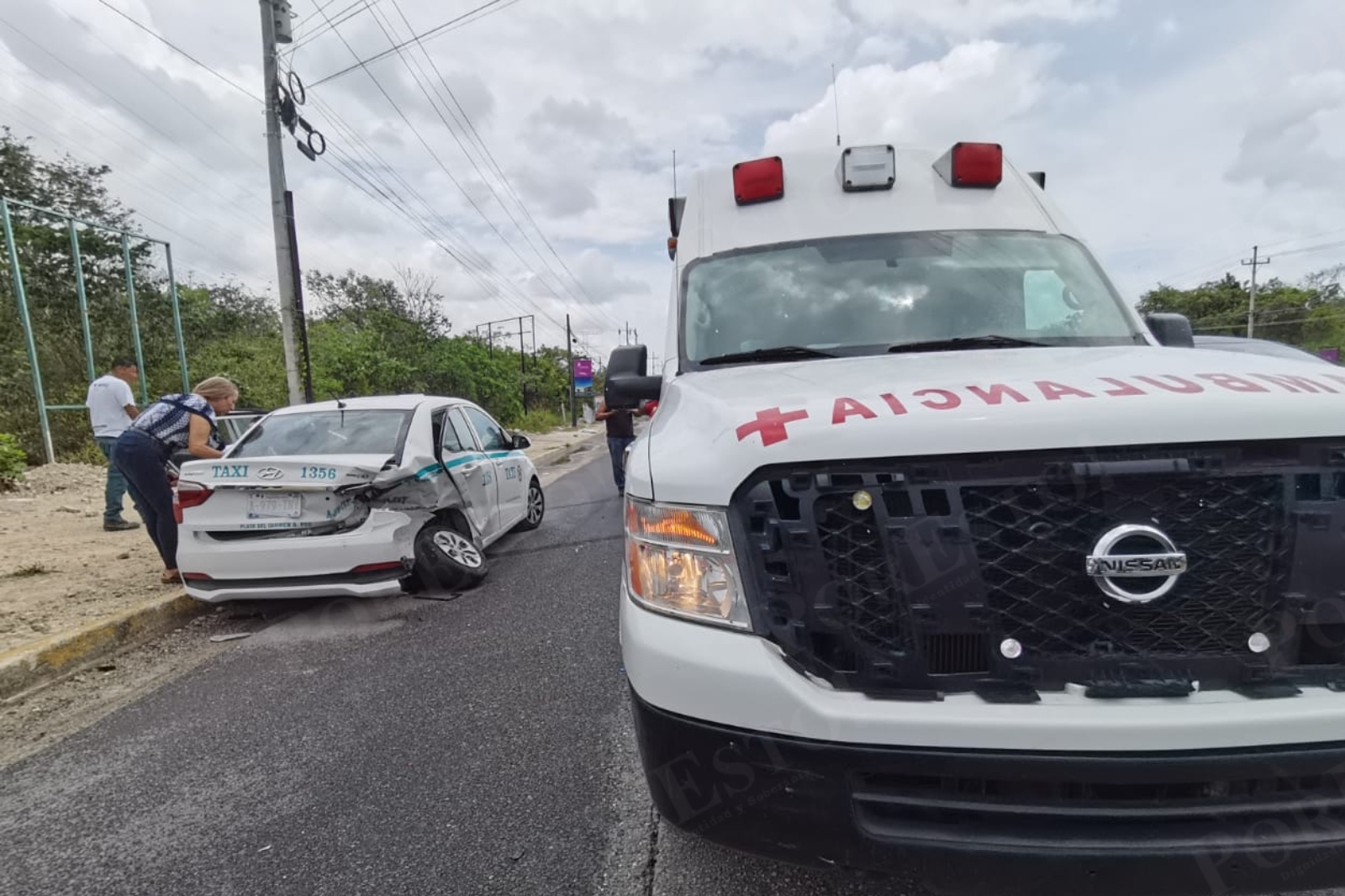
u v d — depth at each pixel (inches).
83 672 163.0
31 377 507.5
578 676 148.3
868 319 116.3
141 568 235.1
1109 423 61.1
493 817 100.3
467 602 203.8
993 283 118.7
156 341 663.8
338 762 117.1
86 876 90.8
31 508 354.3
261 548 181.5
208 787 111.0
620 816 99.3
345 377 849.5
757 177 138.0
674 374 117.4
